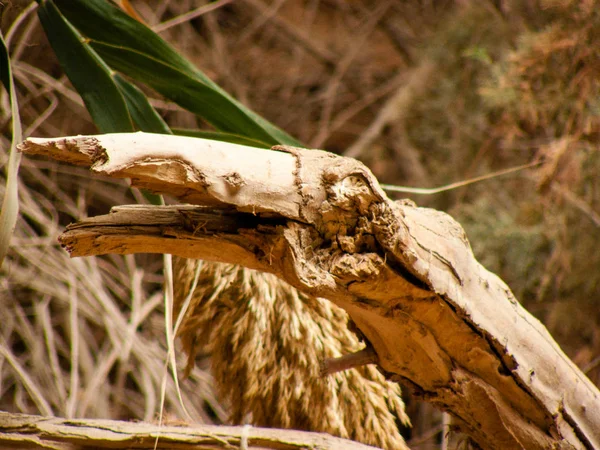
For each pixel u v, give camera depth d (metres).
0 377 2.15
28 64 2.68
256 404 1.44
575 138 2.25
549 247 2.57
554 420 1.35
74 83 1.42
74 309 2.20
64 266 2.34
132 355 2.42
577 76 2.25
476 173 2.99
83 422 1.35
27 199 2.40
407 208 1.30
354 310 1.30
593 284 2.43
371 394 1.45
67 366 2.38
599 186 2.33
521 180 2.84
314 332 1.44
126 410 2.30
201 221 1.25
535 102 2.33
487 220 2.71
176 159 1.21
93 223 1.24
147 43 1.45
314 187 1.24
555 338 2.51
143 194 1.38
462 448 1.41
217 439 1.34
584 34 2.23
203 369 2.49
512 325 1.33
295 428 1.43
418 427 2.67
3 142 2.24
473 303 1.31
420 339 1.31
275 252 1.25
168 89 1.46
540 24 2.76
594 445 1.36
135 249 1.25
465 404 1.34
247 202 1.23
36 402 1.87
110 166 1.19
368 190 1.25
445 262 1.29
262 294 1.44
